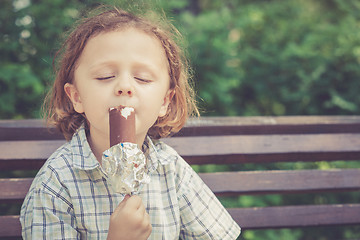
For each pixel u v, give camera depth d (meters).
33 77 2.90
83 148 1.21
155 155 1.28
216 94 3.48
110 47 1.09
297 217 1.80
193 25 3.70
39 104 2.94
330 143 1.81
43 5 3.18
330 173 1.81
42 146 1.65
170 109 1.39
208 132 1.78
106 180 1.19
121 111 1.00
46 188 1.13
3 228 1.62
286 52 3.84
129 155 0.96
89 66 1.10
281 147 1.77
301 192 1.80
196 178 1.38
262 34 4.27
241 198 2.94
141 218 1.03
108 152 0.97
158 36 1.19
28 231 1.14
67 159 1.19
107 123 1.07
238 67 3.85
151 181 1.27
